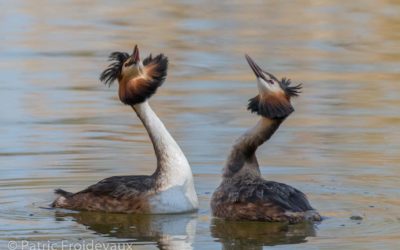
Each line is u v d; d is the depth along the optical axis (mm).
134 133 17141
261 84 12695
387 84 21719
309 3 34188
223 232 11562
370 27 29391
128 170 14484
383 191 13328
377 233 11234
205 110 18906
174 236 11438
